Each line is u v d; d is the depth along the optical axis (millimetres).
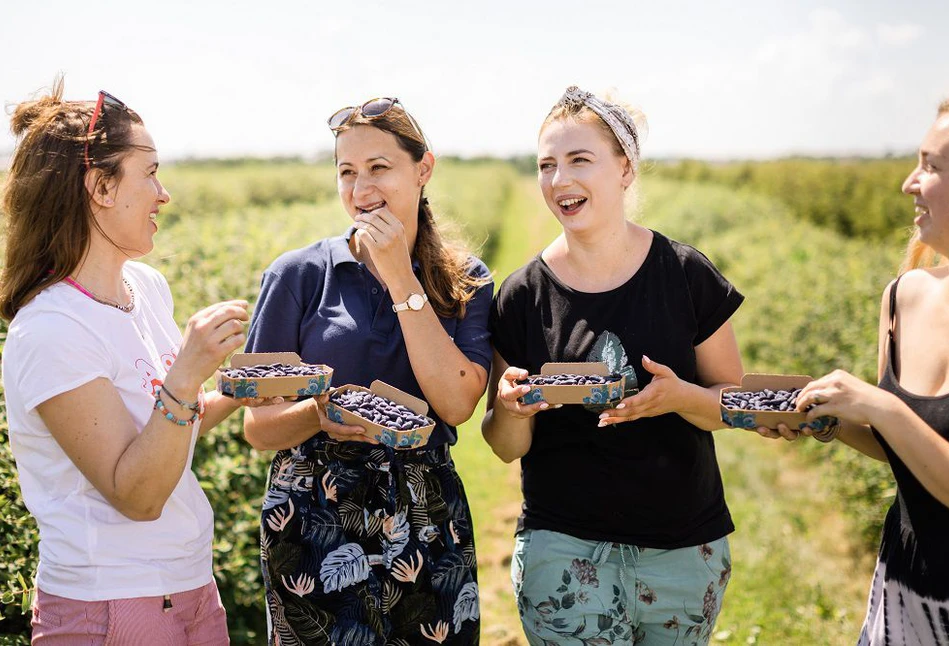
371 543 2557
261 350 2691
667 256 2799
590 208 2717
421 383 2625
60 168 2168
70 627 2156
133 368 2250
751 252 18875
